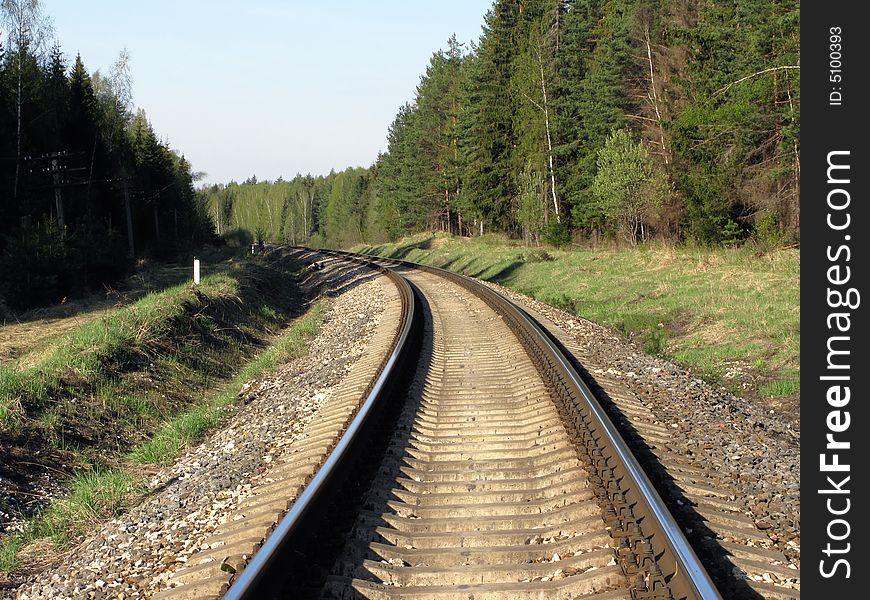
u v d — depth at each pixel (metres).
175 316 17.38
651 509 4.89
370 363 12.91
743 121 29.91
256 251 55.19
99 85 57.12
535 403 9.33
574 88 51.31
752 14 31.05
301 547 4.84
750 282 20.45
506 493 6.14
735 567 4.62
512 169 56.47
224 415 12.18
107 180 47.88
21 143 37.41
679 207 35.69
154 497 7.75
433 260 58.12
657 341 15.60
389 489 6.21
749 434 8.37
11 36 39.03
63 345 14.44
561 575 4.61
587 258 34.34
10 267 23.03
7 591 6.02
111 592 5.16
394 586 4.59
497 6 58.53
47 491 8.98
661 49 43.06
